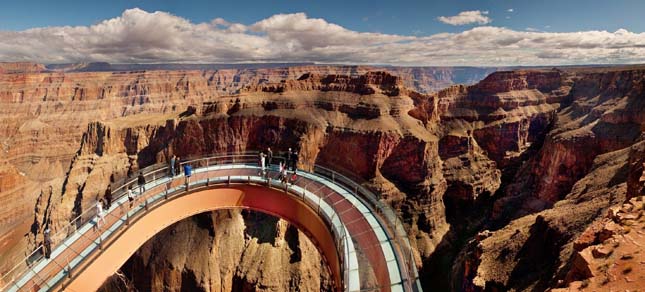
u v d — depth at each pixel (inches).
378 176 4552.2
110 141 5374.0
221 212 3656.5
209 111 5064.0
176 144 4857.3
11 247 4820.4
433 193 4532.5
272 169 1860.2
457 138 5216.5
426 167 4562.0
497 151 5935.0
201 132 4815.5
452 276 3376.0
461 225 4697.3
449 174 4953.3
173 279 3417.8
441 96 6545.3
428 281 3833.7
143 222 1435.8
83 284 1198.3
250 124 4928.6
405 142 4675.2
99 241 1273.4
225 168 1903.3
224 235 3617.1
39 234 4621.1
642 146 2490.2
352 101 5275.6
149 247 3567.9
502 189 5187.0
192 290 3371.1
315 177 1739.7
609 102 4803.2
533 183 4473.4
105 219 1397.6
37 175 7618.1
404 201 4453.7
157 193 1582.2
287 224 3565.5
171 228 3629.4
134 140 5423.2
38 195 5585.6
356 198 1470.2
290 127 4867.1
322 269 3430.1
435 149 4758.9
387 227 1193.4
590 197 2506.2
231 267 3513.8
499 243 2353.6
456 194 4894.2
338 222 1229.7
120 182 1658.5
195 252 3472.0
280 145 4788.4
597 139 3966.5
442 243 4293.8
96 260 1236.5
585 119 4872.0
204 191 1649.9
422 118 5605.3
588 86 6776.6
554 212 2224.4
